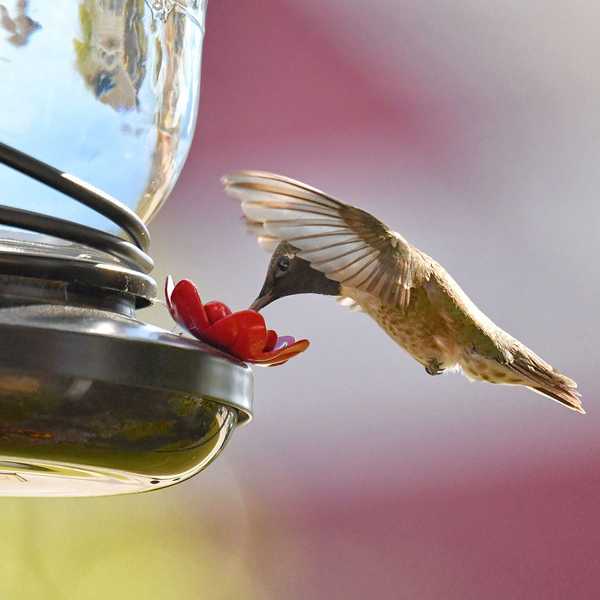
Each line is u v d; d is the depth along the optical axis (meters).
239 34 10.71
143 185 4.38
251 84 10.55
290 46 10.70
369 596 9.30
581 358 10.46
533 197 10.88
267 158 10.41
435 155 10.84
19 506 8.61
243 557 9.23
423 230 10.70
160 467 3.52
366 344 10.46
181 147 4.61
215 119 10.43
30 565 8.49
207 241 10.00
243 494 9.49
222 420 3.64
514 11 11.26
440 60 11.02
